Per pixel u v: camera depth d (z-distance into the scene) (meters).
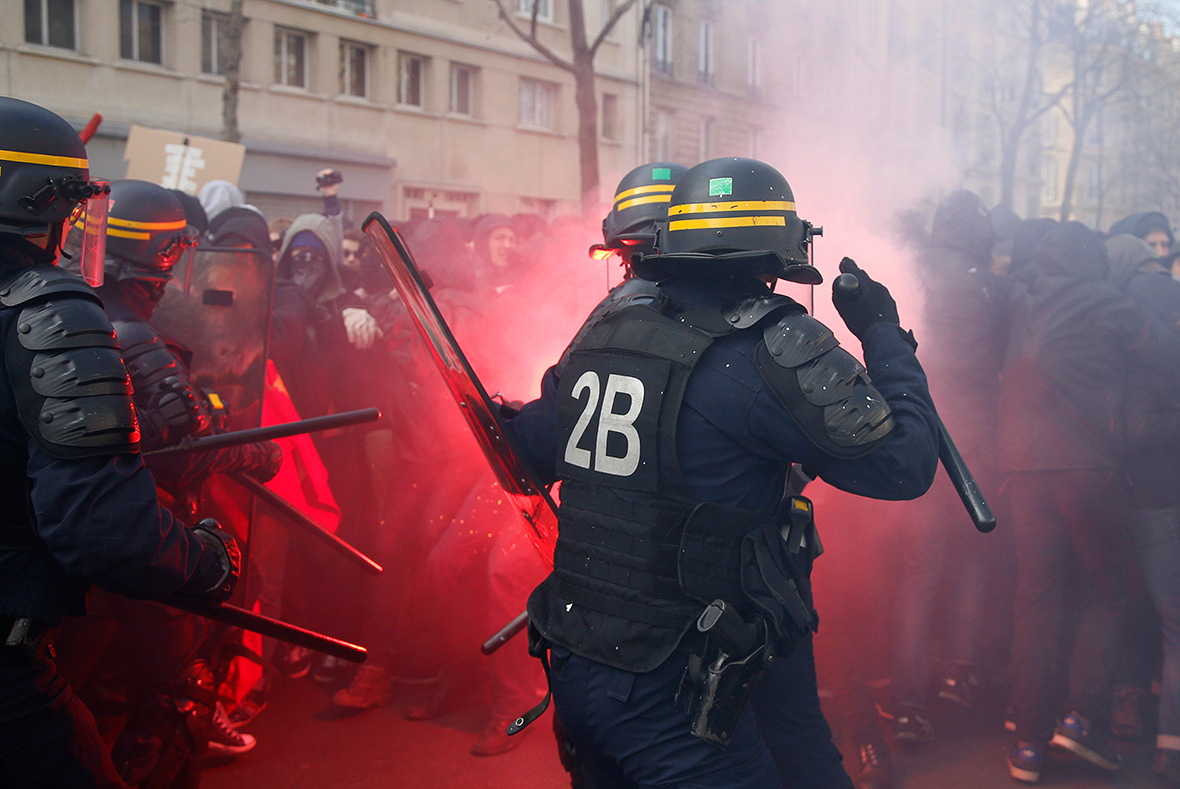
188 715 2.11
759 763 1.50
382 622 3.12
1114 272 3.43
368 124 15.03
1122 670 3.00
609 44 15.21
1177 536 2.68
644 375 1.50
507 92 16.70
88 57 11.90
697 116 11.48
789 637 1.51
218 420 2.28
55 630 1.54
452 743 2.86
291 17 13.91
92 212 1.76
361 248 4.31
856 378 1.42
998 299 2.92
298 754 2.78
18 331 1.43
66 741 1.54
